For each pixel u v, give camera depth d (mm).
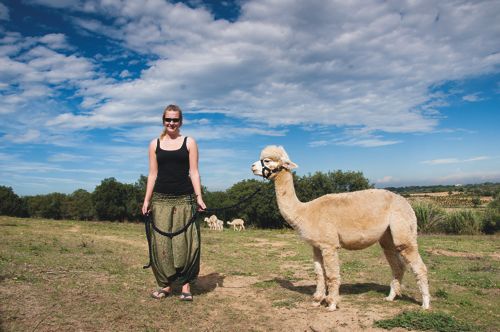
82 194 43250
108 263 9008
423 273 6160
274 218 32906
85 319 5051
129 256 10469
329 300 6164
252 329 5203
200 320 5445
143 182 40406
